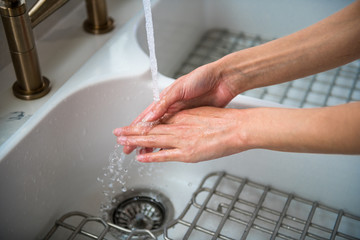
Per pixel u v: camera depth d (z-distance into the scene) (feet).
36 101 2.38
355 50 1.91
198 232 2.40
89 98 2.48
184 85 2.11
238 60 2.11
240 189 2.54
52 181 2.38
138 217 2.55
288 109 1.75
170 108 2.27
